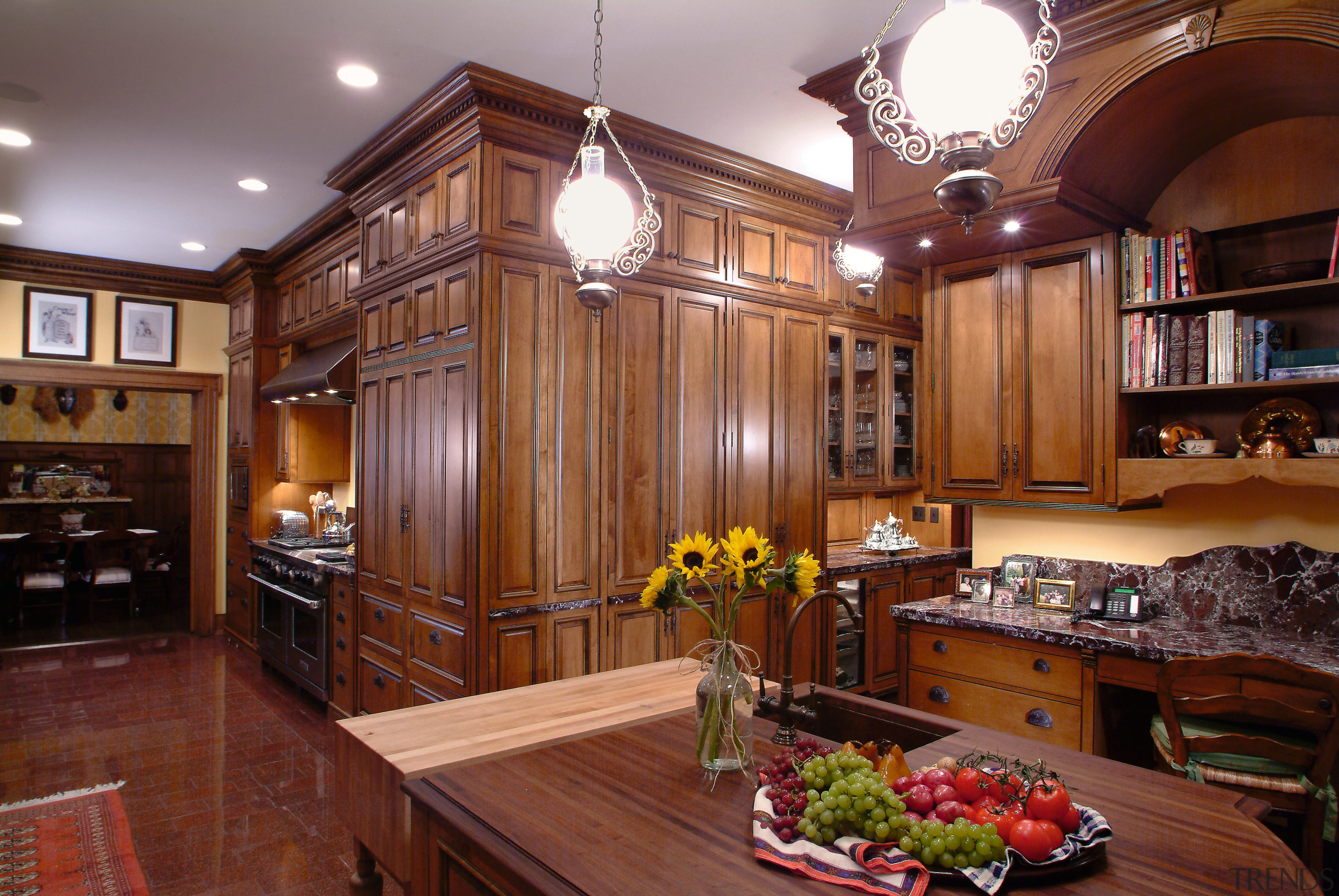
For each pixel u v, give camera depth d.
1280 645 2.45
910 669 3.12
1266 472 2.43
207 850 2.83
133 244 5.42
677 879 1.13
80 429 8.18
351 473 5.90
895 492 5.67
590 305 2.14
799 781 1.34
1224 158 2.74
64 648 6.01
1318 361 2.36
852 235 2.95
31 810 3.15
